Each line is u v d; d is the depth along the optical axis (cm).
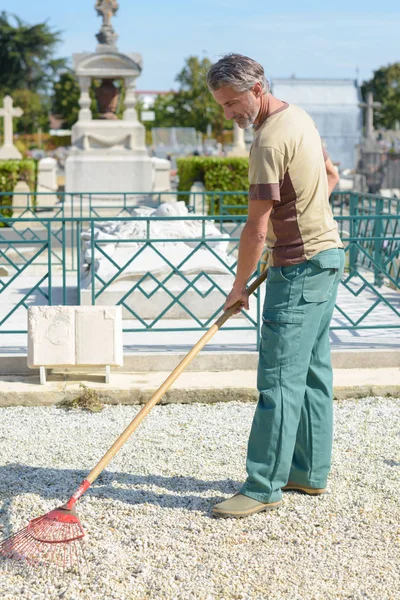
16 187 1565
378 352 581
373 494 383
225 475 406
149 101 5997
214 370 576
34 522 324
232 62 329
